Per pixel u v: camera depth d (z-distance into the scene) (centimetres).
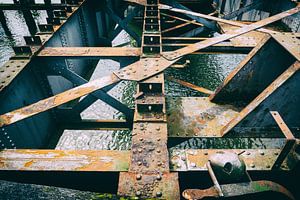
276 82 230
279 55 274
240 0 699
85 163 171
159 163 169
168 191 150
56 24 440
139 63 291
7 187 119
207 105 295
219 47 435
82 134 613
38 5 724
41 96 362
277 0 629
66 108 401
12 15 1223
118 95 727
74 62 531
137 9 669
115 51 341
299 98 237
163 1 710
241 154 181
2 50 905
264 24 388
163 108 228
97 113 661
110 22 932
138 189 151
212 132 257
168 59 297
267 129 254
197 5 933
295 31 546
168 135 252
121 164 170
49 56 334
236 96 299
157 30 375
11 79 271
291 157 176
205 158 175
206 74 795
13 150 181
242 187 151
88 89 255
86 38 604
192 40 464
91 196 118
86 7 614
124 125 419
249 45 444
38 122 348
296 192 190
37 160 173
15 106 279
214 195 146
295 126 264
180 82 410
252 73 284
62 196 116
